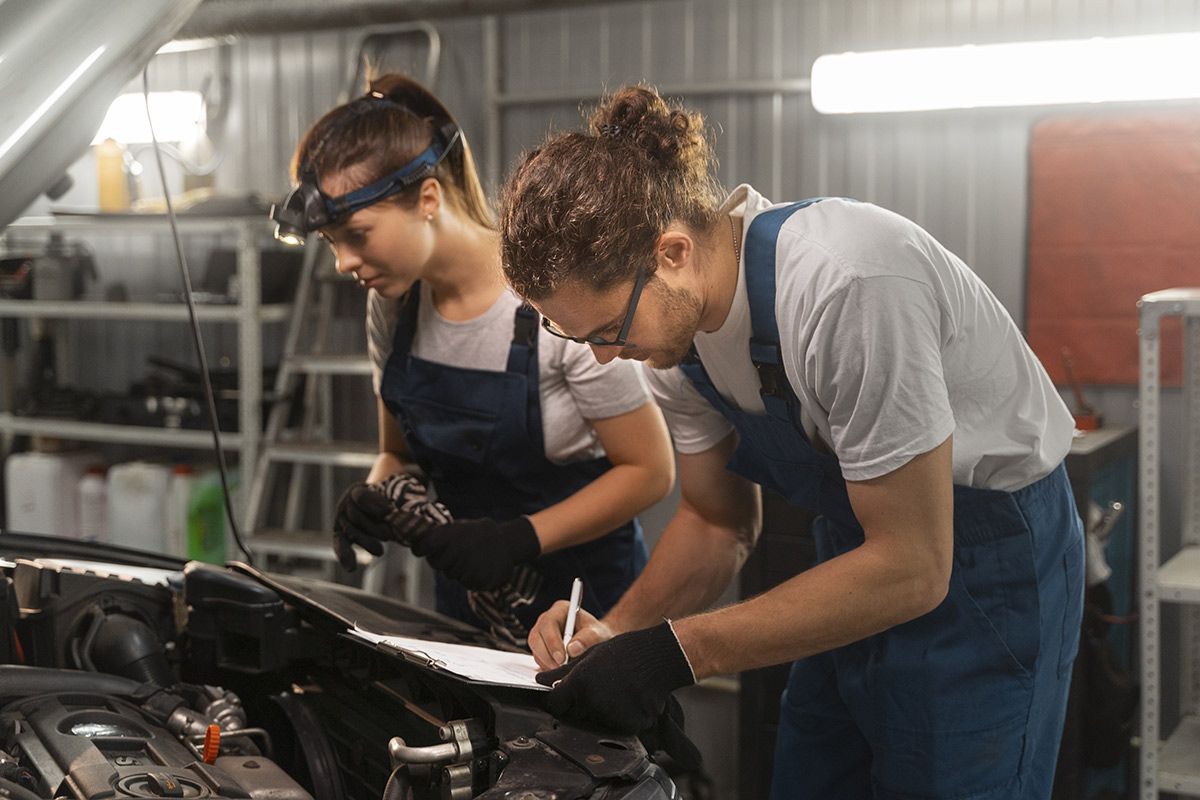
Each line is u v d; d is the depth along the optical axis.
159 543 4.00
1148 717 2.41
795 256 1.14
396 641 1.22
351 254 1.52
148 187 4.34
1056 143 3.09
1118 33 3.00
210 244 4.29
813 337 1.12
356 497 1.59
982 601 1.32
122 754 1.07
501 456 1.68
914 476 1.11
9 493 4.20
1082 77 2.92
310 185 1.48
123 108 4.06
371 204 1.47
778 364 1.21
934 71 3.06
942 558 1.13
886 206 3.33
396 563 3.96
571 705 1.09
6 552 1.69
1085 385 3.13
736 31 3.46
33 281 4.14
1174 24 2.95
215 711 1.24
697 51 3.53
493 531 1.57
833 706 1.54
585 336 1.13
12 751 1.09
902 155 3.29
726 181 3.52
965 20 3.18
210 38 3.65
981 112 3.18
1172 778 2.41
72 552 1.72
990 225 3.21
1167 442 3.06
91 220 3.82
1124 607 2.94
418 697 1.26
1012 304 3.20
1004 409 1.28
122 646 1.38
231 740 1.17
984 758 1.34
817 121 3.38
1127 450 2.89
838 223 1.14
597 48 3.66
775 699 2.87
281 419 3.71
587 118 1.25
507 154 3.82
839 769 1.57
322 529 4.21
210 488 3.96
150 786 0.99
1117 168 3.03
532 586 1.66
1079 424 2.91
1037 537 1.32
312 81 4.10
